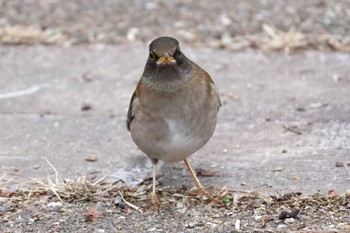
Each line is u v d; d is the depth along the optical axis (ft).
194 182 34.63
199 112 30.86
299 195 32.50
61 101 45.34
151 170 36.17
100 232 29.99
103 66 50.67
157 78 30.35
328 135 39.42
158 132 31.01
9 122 42.37
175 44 30.50
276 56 51.72
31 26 56.59
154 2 60.80
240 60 51.13
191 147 31.58
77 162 37.14
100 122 42.29
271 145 38.58
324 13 57.52
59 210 31.99
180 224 30.53
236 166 36.22
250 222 30.45
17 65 51.01
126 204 32.42
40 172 36.01
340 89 45.80
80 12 59.16
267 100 44.62
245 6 59.36
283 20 56.49
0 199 33.06
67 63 51.26
